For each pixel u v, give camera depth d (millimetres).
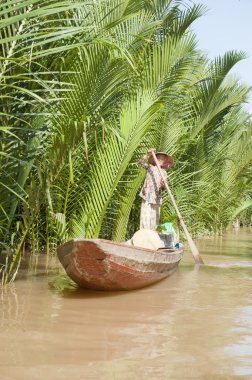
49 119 7770
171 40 10695
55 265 9031
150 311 5809
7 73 6707
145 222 9414
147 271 7113
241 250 13305
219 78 14344
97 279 6629
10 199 6844
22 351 4188
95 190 9281
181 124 13414
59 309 5770
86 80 8078
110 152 9133
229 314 5723
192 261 10547
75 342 4500
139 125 9156
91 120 7770
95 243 6152
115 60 8062
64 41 7375
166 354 4211
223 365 3955
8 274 7137
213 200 18109
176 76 11109
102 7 9031
